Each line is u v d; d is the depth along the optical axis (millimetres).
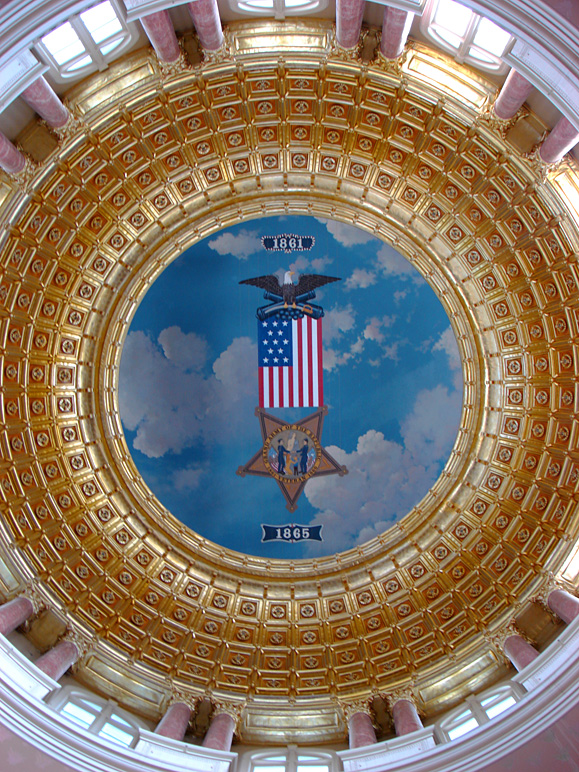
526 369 22812
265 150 22578
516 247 21781
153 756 17141
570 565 19938
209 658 22422
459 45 18672
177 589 23562
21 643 19109
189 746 17672
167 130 21375
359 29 18641
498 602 21391
